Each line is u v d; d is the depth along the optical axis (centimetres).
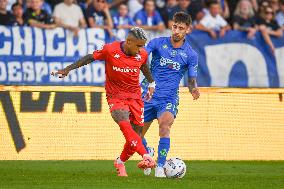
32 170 3409
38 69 5106
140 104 2858
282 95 4584
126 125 2742
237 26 5622
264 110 4538
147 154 2694
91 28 5209
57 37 5147
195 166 3881
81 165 3784
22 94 4166
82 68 5109
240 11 5669
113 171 3384
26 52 5091
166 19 5547
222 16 5619
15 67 5066
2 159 4112
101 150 4241
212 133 4422
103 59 2794
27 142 4153
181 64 3108
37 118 4175
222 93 4462
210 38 5409
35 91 4188
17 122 4147
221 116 4444
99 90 4281
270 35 5594
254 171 3575
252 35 5541
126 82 2802
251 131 4506
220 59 5428
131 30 2727
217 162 4228
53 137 4188
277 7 5734
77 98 4238
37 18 5212
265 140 4531
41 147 4166
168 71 3108
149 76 2895
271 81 5572
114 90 2812
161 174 3017
